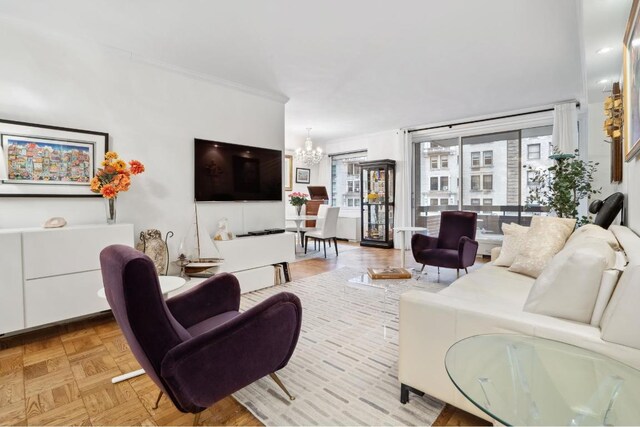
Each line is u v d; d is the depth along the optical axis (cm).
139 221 321
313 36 285
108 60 302
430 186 656
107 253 133
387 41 295
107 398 173
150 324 120
